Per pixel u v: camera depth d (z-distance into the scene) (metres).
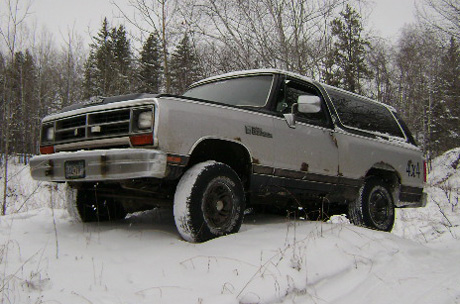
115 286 2.81
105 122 3.86
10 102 12.02
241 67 10.99
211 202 3.85
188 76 12.16
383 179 6.30
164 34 11.73
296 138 4.79
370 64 26.75
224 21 10.75
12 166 13.48
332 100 5.61
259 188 4.48
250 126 4.31
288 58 10.72
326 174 5.10
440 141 31.06
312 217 6.00
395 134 6.61
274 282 2.83
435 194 11.34
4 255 3.35
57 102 24.14
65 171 3.91
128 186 3.98
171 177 3.67
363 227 5.09
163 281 2.89
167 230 4.40
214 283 2.85
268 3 10.62
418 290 3.11
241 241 3.70
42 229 4.46
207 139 3.97
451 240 5.94
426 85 26.81
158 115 3.56
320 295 2.93
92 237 4.07
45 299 2.51
